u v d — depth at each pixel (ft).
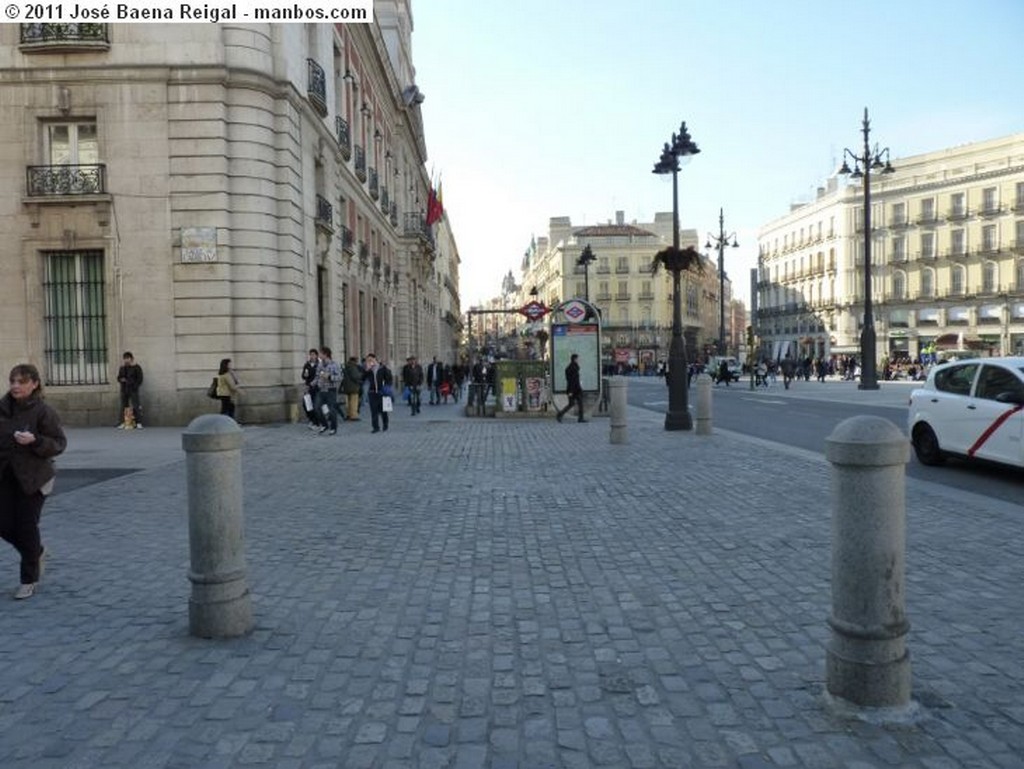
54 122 63.62
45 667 14.21
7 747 11.31
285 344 67.87
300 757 10.97
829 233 266.57
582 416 67.97
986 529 24.02
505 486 33.09
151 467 40.01
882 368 196.75
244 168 64.59
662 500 29.30
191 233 63.10
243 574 16.01
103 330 64.49
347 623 16.44
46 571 20.67
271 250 66.49
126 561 21.67
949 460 40.24
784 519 25.66
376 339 120.67
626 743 11.23
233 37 63.93
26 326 63.21
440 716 12.16
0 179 62.80
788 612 16.74
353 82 103.14
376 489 32.94
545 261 392.47
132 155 62.85
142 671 13.99
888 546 11.80
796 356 274.36
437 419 73.82
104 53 62.69
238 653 14.80
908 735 11.23
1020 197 220.23
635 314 330.75
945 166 239.30
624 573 19.86
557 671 13.85
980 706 12.15
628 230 337.52
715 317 436.76
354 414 73.72
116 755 11.05
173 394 63.41
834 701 12.08
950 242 235.61
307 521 26.63
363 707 12.50
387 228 135.13
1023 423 33.32
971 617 16.21
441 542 23.39
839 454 11.85
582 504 28.84
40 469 18.58
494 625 16.26
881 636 11.82
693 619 16.43
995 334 226.38
